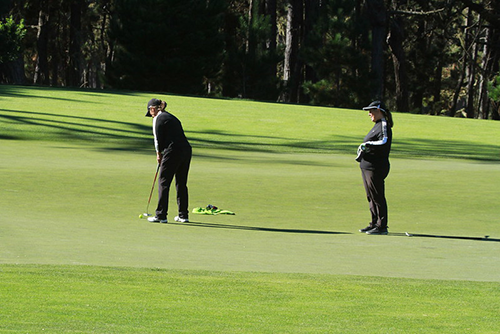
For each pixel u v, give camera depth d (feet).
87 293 31.55
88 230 52.90
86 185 81.66
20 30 315.78
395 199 81.15
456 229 61.41
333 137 171.42
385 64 463.42
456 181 99.45
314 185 90.22
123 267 38.24
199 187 85.35
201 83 360.69
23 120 161.58
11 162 102.17
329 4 358.84
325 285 35.50
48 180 84.17
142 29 342.44
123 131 158.10
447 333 27.14
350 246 50.80
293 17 409.69
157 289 33.04
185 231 55.83
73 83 483.92
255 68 361.30
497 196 84.33
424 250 49.75
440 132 197.06
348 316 29.35
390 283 36.63
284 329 26.81
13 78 381.40
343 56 348.59
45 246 44.32
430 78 477.36
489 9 390.83
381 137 59.72
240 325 27.14
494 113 428.56
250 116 204.64
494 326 28.35
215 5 355.97
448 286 36.24
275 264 41.81
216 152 136.98
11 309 28.17
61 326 25.89
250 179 94.53
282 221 63.36
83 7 502.79
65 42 512.63
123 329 25.84
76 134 149.48
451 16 412.16
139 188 81.46
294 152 144.77
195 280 35.47
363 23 357.20
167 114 62.80
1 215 57.98
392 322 28.55
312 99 363.56
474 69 461.78
